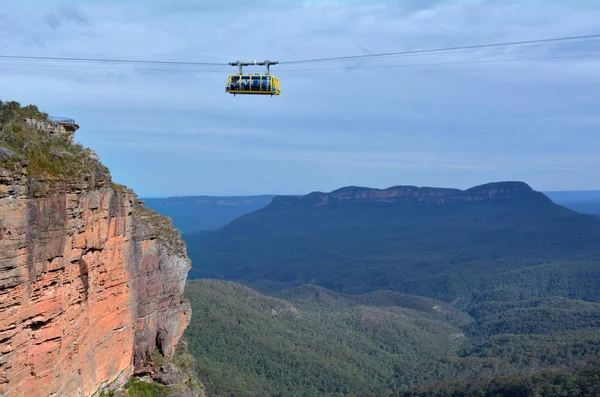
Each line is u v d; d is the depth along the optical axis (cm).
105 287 4288
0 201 2709
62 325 3359
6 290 2784
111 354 4462
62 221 3297
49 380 3203
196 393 5444
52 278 3222
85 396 3866
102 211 4100
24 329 2983
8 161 2844
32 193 2998
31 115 3803
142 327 5106
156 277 5312
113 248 4419
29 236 2955
